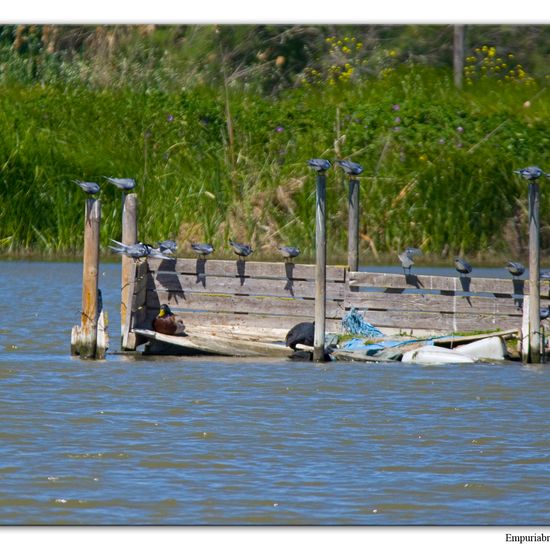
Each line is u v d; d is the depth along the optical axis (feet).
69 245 410.52
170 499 156.35
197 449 178.29
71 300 332.80
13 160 413.80
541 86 529.45
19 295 337.93
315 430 190.49
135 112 445.78
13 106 442.09
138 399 211.61
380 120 445.37
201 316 274.16
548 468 170.91
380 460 174.19
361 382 229.04
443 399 214.28
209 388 221.87
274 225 411.54
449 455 176.86
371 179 419.95
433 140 438.40
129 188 266.16
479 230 417.90
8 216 408.67
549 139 446.19
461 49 505.25
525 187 426.92
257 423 194.70
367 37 575.79
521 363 252.83
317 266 253.03
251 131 440.86
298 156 430.20
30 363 244.42
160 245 260.21
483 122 450.71
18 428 188.44
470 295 268.21
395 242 412.16
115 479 163.84
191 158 429.38
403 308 269.03
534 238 251.60
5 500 155.02
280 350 258.37
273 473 167.32
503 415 202.18
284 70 558.15
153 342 261.03
